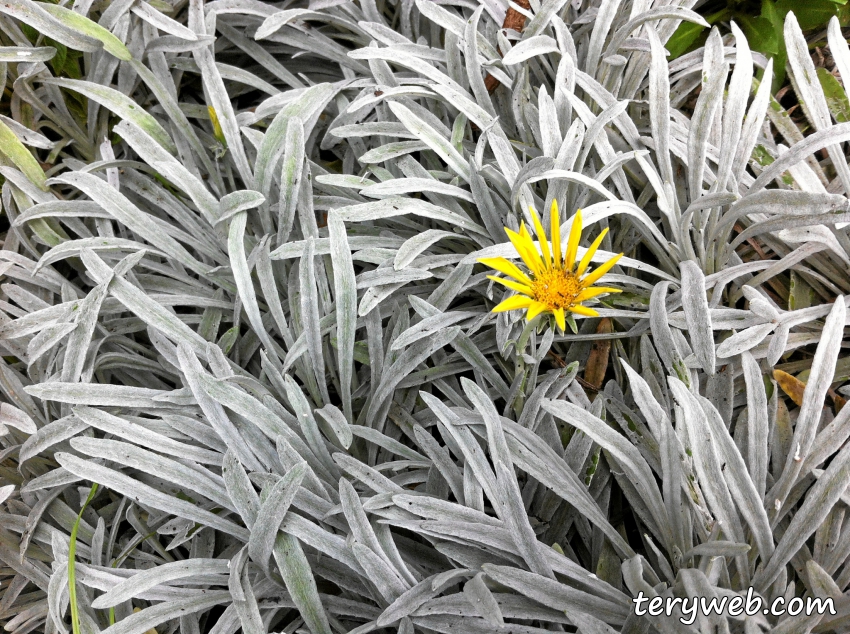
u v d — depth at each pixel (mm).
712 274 334
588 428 280
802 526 263
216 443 326
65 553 320
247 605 278
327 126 438
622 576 287
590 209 313
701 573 234
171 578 292
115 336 372
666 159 340
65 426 333
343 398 334
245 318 388
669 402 315
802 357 337
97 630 306
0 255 381
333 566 304
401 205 341
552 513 309
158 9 438
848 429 274
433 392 358
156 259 417
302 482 309
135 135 384
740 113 324
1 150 390
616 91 404
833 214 290
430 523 275
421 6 390
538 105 375
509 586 260
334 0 428
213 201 366
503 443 281
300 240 380
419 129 352
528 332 293
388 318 372
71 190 440
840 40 333
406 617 267
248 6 432
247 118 412
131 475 354
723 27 433
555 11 381
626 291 344
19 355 374
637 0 383
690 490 273
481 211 355
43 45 437
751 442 285
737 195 309
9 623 335
